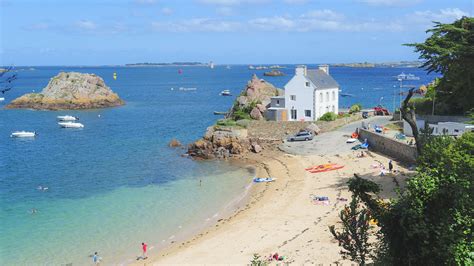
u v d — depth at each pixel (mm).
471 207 21422
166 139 103625
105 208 55219
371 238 33531
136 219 51219
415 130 28625
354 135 81750
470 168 23078
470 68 56406
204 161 80062
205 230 47125
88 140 106062
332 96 99188
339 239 21859
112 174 72188
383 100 171875
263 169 72188
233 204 55781
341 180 60250
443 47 59031
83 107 173875
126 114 156375
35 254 42188
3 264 40000
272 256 37375
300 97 94500
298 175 65125
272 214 49719
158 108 173375
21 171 75875
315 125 87312
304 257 37156
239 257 39000
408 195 22141
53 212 54062
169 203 56781
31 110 172125
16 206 56531
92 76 183000
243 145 83125
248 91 106000
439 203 21328
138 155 86438
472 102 71875
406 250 21594
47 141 106812
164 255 41094
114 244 44344
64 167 78062
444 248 20812
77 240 45438
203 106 178250
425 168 23547
